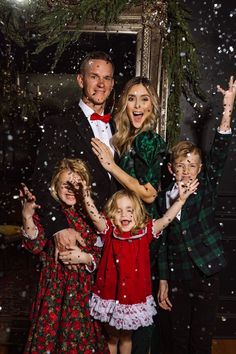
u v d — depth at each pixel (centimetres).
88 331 244
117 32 320
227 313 344
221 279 344
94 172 256
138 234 245
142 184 253
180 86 323
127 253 243
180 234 256
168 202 262
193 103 336
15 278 387
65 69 342
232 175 342
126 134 266
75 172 247
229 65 334
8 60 338
